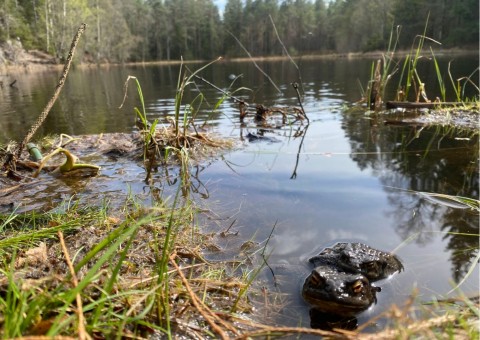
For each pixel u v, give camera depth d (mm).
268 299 1911
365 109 7387
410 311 1747
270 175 3699
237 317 1724
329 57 37344
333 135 5391
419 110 7082
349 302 1784
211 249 2365
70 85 13516
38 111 7527
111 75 19484
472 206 2893
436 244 2367
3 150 4094
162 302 1665
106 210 2842
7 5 30797
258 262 2227
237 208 2953
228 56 44125
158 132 4602
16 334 1227
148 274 1947
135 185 3445
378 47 36312
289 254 2299
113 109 7707
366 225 2629
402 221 2682
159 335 1577
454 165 3900
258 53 44844
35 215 2715
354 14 40719
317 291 1853
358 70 16969
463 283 1964
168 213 2775
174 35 50156
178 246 2309
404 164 3969
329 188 3332
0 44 27297
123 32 40250
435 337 1340
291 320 1761
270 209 2922
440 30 31344
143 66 34094
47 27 30984
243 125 6078
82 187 3385
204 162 4152
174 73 20672
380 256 2113
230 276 2088
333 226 2623
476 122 6031
